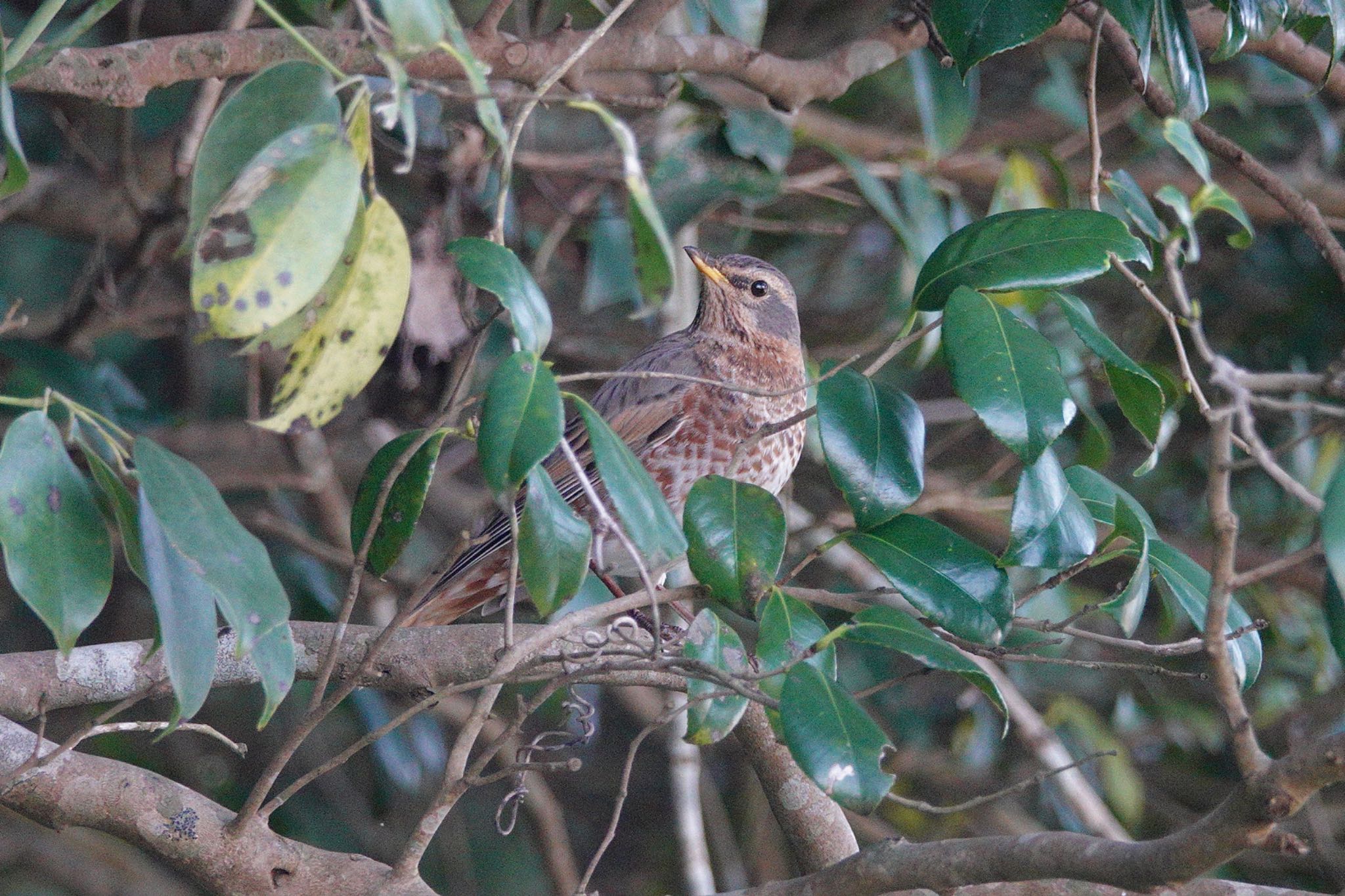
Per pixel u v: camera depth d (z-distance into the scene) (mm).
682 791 10484
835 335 12984
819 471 12984
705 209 10117
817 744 5129
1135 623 6215
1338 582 4340
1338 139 12758
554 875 12023
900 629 5480
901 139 12180
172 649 4836
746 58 9000
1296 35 9008
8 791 5742
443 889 13242
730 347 9484
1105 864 5066
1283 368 12789
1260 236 13141
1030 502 5848
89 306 11117
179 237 11180
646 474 5094
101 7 5066
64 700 7047
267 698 4984
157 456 4820
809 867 7531
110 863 12891
